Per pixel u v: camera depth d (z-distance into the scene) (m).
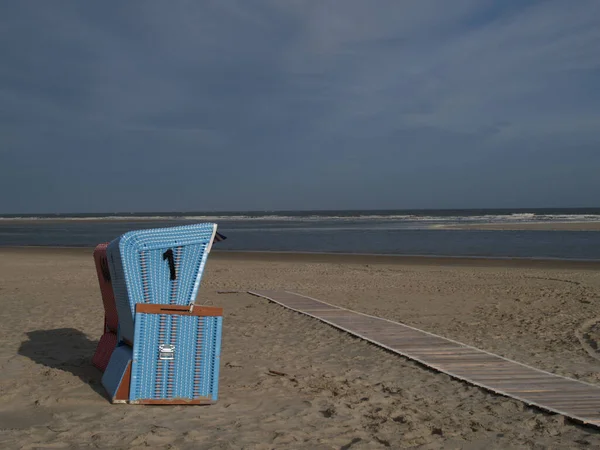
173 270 5.40
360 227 59.78
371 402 5.82
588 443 4.82
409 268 21.02
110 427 4.71
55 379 6.18
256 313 11.16
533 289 15.20
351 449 4.50
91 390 5.76
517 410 5.69
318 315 10.84
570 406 5.70
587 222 62.78
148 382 5.34
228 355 7.76
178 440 4.49
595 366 7.60
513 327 10.33
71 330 9.13
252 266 21.70
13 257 25.78
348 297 13.84
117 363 5.66
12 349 7.68
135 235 5.27
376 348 8.30
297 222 82.25
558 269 20.72
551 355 8.25
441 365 7.29
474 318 11.19
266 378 6.59
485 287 15.65
